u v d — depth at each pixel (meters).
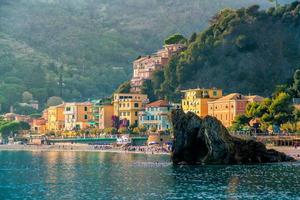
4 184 187.75
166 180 186.25
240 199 149.62
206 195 156.12
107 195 159.38
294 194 155.75
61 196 159.75
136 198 153.50
